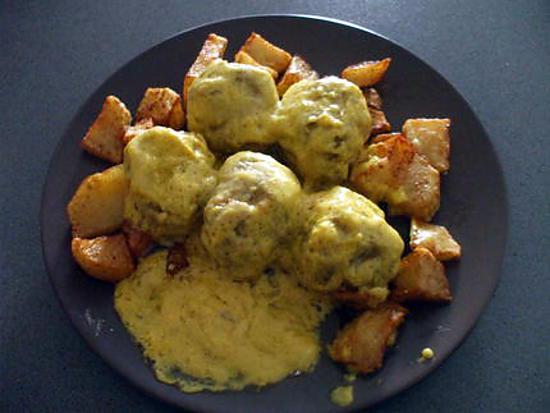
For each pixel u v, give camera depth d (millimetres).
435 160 337
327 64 378
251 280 309
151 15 453
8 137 404
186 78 354
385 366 293
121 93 370
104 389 322
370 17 446
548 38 435
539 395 318
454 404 315
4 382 326
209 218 294
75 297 312
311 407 284
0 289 353
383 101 363
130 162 312
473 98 412
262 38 372
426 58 428
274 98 327
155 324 305
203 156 316
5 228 372
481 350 330
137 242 316
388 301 307
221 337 298
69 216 326
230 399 286
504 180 335
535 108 408
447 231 326
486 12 447
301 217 302
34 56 437
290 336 300
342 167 321
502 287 347
